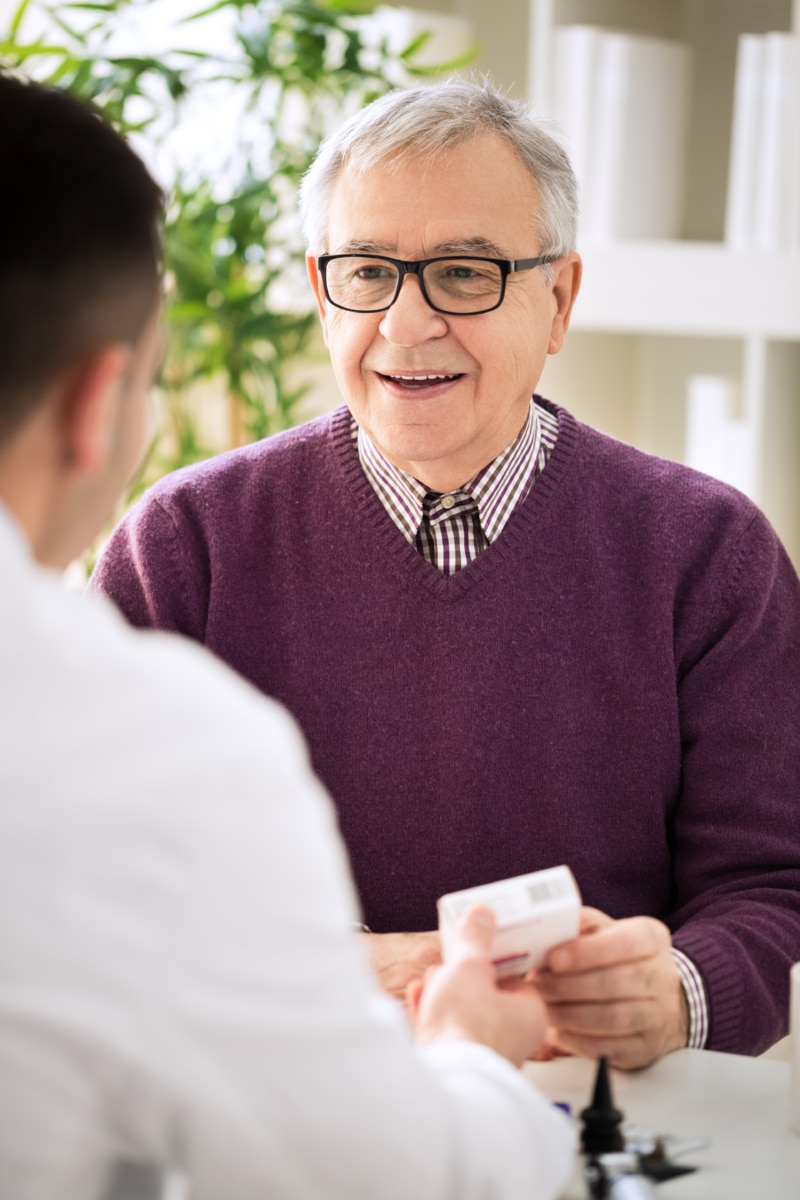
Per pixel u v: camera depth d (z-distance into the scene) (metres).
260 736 0.62
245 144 2.54
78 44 2.67
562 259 1.45
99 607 0.66
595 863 1.42
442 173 1.34
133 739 0.59
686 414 2.93
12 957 0.57
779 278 2.40
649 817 1.43
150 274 0.72
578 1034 1.05
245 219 2.52
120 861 0.58
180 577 1.51
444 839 1.42
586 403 2.97
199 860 0.59
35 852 0.57
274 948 0.61
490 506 1.45
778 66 2.38
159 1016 0.58
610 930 1.05
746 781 1.40
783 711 1.44
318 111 2.69
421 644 1.44
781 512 2.54
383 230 1.35
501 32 2.96
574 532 1.46
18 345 0.66
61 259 0.67
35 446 0.69
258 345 2.92
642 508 1.48
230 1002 0.60
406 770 1.43
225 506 1.52
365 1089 0.63
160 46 2.85
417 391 1.38
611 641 1.44
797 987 0.94
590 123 2.52
